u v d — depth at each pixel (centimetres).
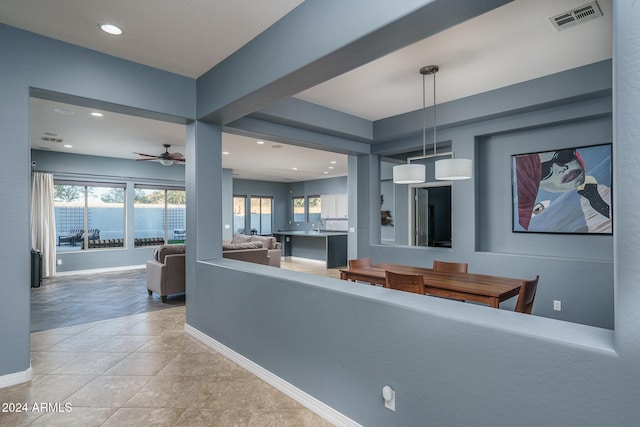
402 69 331
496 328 142
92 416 221
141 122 507
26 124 261
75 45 283
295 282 241
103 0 224
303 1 225
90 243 790
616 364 114
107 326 404
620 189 114
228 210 985
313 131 464
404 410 175
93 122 507
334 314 212
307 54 222
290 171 1018
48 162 720
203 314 351
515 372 137
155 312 464
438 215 798
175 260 523
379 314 187
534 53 297
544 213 391
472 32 263
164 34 266
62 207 759
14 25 254
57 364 299
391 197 833
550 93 342
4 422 214
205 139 363
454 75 345
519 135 410
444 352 159
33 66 264
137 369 290
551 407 128
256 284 278
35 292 584
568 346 124
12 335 258
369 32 184
